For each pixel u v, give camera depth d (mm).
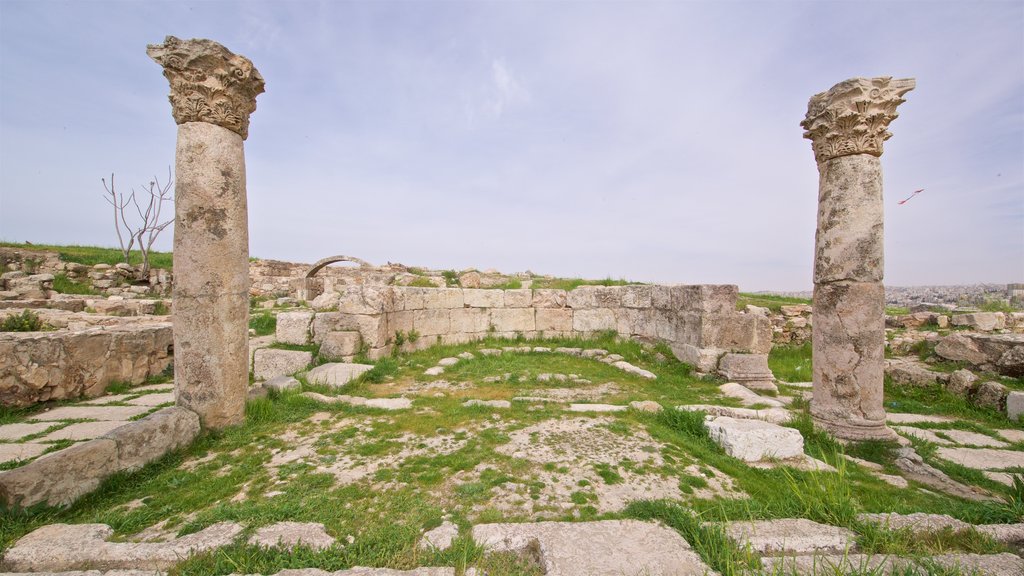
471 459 4504
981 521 3484
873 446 5465
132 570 2635
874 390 5723
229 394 5398
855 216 5863
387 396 7215
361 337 9414
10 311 10648
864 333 5758
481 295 13094
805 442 5586
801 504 3559
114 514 3441
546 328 13398
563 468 4324
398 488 3908
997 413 7000
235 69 5320
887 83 5754
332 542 2920
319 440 5074
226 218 5379
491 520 3352
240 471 4297
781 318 13078
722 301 9445
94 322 10742
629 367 9641
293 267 26984
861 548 2965
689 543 2953
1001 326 11391
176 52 5031
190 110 5180
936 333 10586
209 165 5254
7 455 4676
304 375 7633
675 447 4969
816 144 6266
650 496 3822
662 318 11203
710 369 9188
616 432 5367
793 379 9711
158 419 4570
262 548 2809
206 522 3219
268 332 13344
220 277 5312
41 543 2889
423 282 13539
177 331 5168
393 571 2582
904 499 4035
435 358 10453
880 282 5816
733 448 4852
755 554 2734
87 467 3754
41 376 6527
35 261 18719
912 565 2689
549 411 6211
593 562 2643
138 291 19016
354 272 23703
